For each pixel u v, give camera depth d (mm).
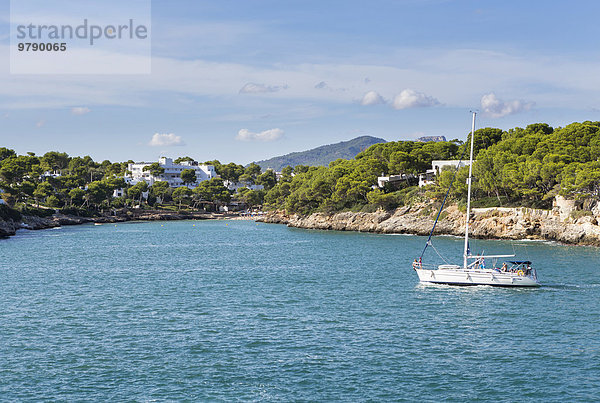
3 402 34188
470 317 54031
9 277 80062
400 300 61844
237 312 56750
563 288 67500
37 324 51875
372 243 131875
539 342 45969
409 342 46125
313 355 42844
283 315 55375
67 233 176625
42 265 93812
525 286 68250
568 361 41344
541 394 35562
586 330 49219
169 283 74562
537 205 133000
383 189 182750
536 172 130250
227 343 45844
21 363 41000
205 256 108250
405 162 181500
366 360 41719
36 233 175750
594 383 37188
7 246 129250
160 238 156250
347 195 183375
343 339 47000
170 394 35562
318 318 54094
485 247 115688
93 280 77312
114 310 57750
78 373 39062
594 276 76000
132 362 41281
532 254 101688
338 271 84312
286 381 37688
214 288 70500
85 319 53875
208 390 36188
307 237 155625
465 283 69688
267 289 69562
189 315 55500
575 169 122938
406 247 120250
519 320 52781
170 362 41312
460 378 38188
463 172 150625
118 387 36625
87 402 34344
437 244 124562
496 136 192000
